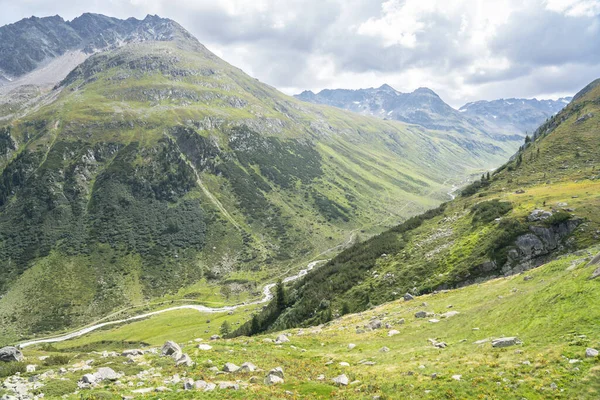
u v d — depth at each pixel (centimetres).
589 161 15100
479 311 4550
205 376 3081
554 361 2556
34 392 2538
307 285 12325
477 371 2748
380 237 13888
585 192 10431
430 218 14212
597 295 3161
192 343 4797
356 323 6216
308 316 10600
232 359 3744
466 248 9875
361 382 2983
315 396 2730
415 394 2589
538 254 8738
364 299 9856
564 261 5253
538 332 3177
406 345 4150
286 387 2920
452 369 2898
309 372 3400
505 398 2300
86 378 2814
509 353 2944
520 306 3881
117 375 3022
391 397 2594
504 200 11662
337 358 3925
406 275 10125
